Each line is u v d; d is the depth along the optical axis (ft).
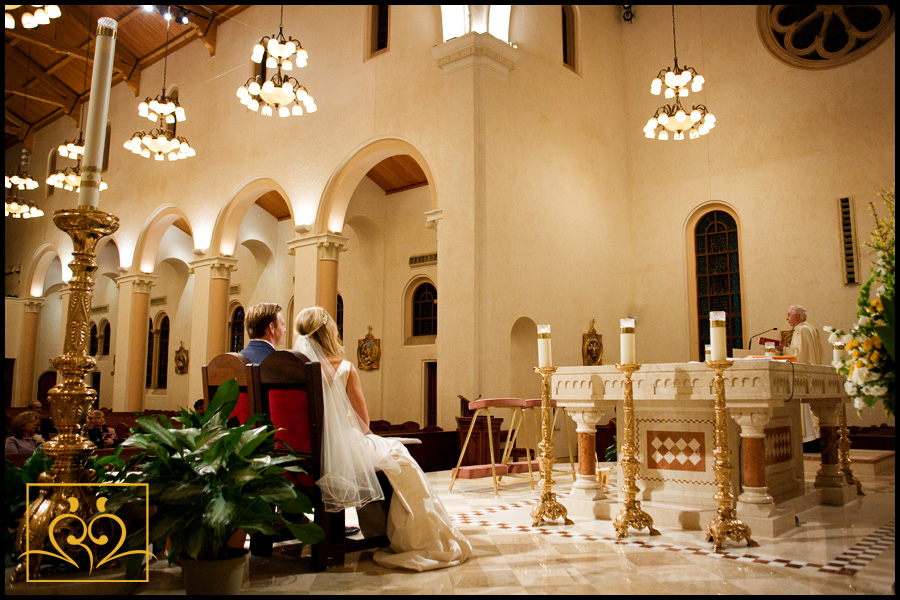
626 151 49.83
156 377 77.56
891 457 30.89
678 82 36.01
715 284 45.55
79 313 12.48
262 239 66.39
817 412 21.49
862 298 10.80
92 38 64.90
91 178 12.70
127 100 68.64
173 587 11.51
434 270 55.26
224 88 56.65
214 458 11.05
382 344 58.29
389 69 43.14
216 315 54.49
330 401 13.19
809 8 42.63
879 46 39.93
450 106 38.45
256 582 11.92
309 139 48.19
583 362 42.47
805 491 20.34
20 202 58.80
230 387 12.85
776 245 42.52
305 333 14.44
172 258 72.13
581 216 43.98
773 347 24.95
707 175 45.93
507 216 38.11
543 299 39.93
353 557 13.89
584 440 18.65
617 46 50.42
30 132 85.87
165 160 61.82
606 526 16.93
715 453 14.96
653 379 16.52
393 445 14.21
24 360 82.17
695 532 16.03
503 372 36.52
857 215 39.68
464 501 22.09
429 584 11.75
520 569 12.82
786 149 42.78
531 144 40.52
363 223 59.88
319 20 48.98
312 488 13.07
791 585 11.62
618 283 46.98
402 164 55.36
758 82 44.34
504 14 39.81
